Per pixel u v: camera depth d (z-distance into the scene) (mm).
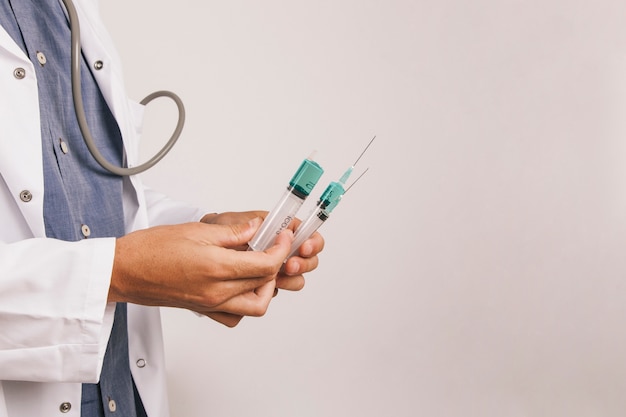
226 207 1910
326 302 1989
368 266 1999
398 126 1954
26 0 792
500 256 2066
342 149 1940
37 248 607
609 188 2059
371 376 2033
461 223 2031
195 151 1867
